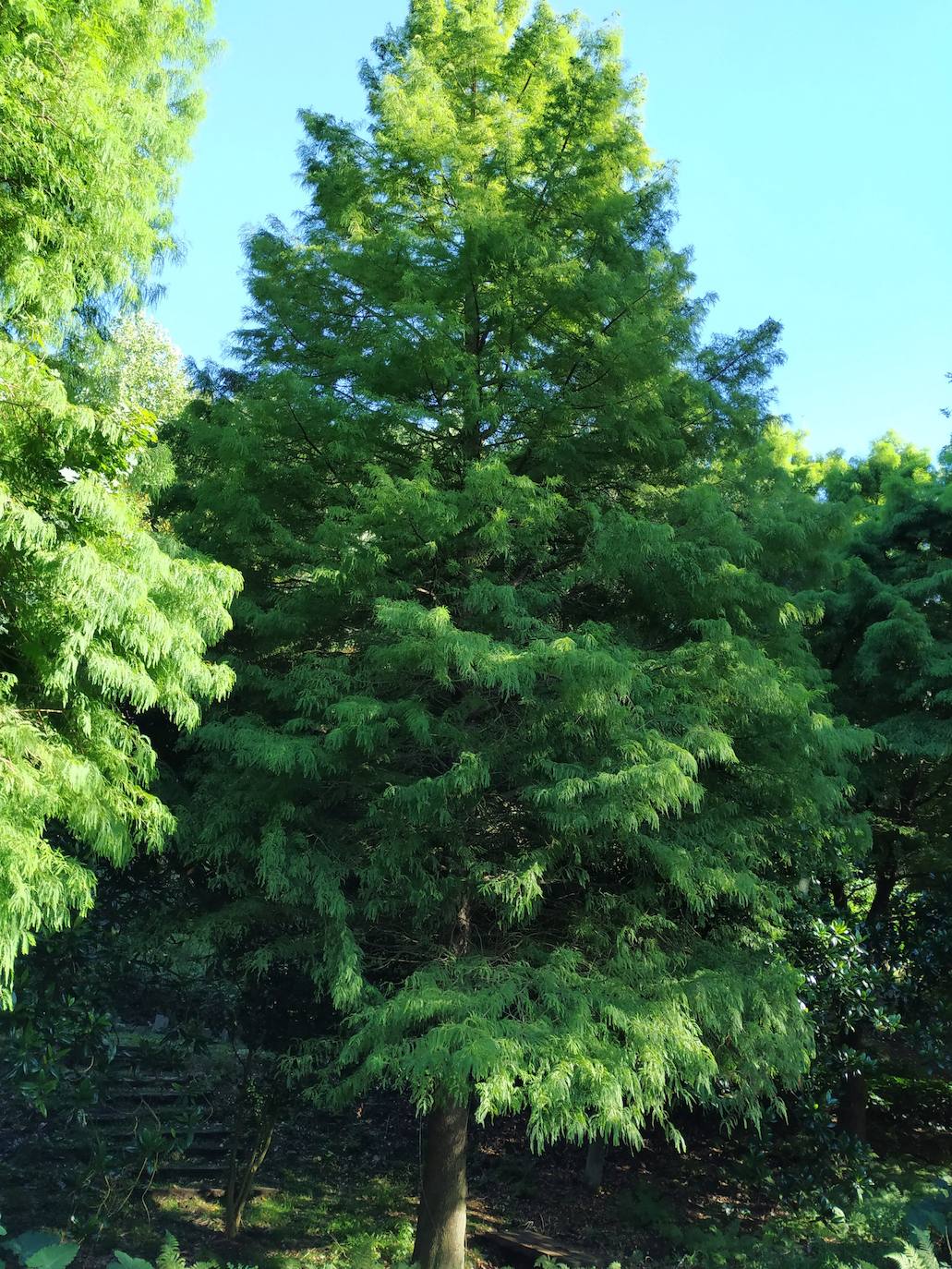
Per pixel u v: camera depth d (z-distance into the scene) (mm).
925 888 13078
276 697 7883
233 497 7949
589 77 8883
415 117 8586
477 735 7551
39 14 5609
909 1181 11320
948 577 11492
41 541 4633
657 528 7336
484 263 8258
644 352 8070
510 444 8766
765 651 8539
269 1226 9664
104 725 5504
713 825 7633
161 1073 10539
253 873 8180
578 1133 5766
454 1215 8477
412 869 7508
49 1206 8883
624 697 6785
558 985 6742
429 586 8273
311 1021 9602
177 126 7078
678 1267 9109
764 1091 7543
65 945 8555
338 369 8438
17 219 5879
